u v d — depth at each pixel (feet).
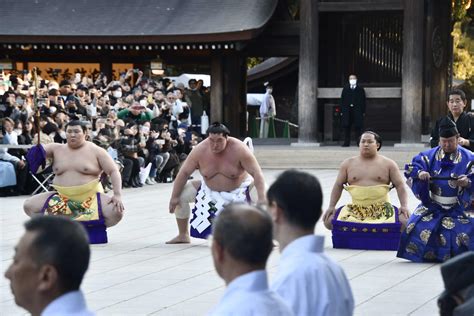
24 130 71.10
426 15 106.32
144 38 105.81
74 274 13.30
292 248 16.24
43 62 114.32
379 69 107.04
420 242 39.63
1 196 69.41
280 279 15.93
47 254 13.16
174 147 84.12
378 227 42.83
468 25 188.85
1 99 75.31
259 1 108.78
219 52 109.40
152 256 41.45
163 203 64.28
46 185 69.87
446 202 39.63
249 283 13.97
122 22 109.40
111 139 75.61
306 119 104.01
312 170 94.79
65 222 13.52
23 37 106.83
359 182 43.37
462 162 39.34
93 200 44.78
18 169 69.67
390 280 35.76
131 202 65.00
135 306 30.94
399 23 106.22
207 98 113.39
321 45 109.19
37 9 112.16
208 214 44.04
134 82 112.06
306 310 15.65
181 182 44.55
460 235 39.29
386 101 110.52
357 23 107.55
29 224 13.48
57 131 73.15
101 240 45.01
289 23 107.34
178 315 29.63
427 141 104.68
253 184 44.16
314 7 103.45
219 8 109.09
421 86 101.55
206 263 39.55
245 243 13.91
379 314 29.78
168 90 100.53
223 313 13.79
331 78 108.78
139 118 84.43
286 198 16.19
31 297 13.30
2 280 35.32
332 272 16.16
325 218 43.88
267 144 111.45
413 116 100.99
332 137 108.99
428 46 106.52
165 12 109.91
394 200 65.05
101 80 96.99
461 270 14.66
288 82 149.89
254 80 144.66
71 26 109.29
